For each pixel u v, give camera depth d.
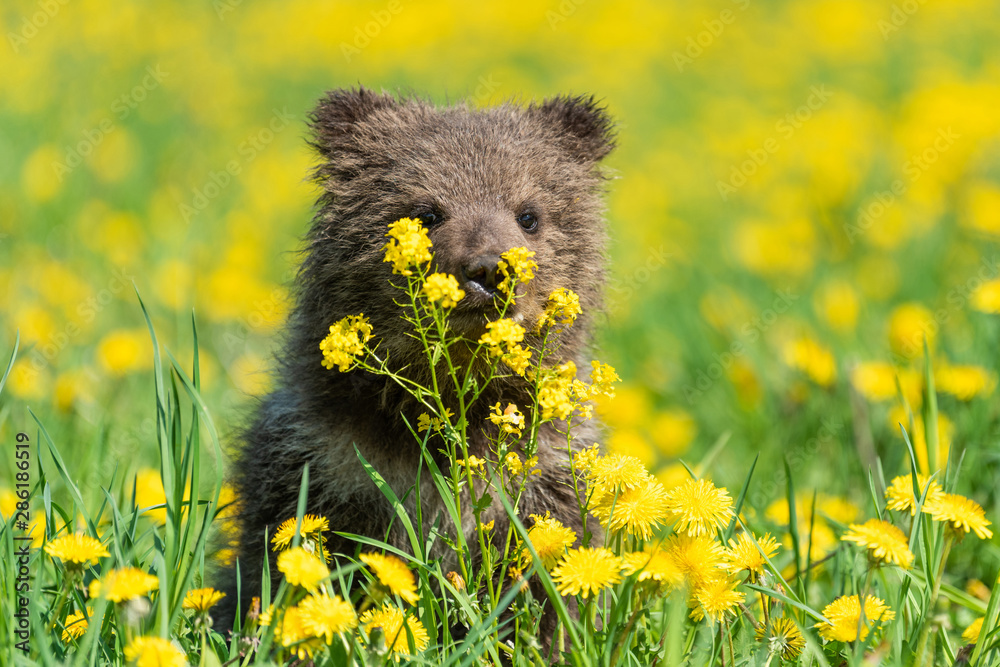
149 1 28.02
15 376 11.85
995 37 28.20
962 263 16.25
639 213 21.30
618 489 6.91
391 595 7.15
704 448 13.28
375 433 8.59
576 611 8.53
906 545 6.69
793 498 7.76
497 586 7.95
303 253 9.48
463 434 7.02
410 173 9.10
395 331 8.59
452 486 7.19
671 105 26.41
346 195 9.27
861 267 17.02
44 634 5.91
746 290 16.94
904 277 15.96
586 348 9.69
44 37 25.69
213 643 6.52
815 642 6.61
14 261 17.16
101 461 9.70
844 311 14.48
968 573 9.20
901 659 6.52
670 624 6.19
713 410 13.89
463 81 26.70
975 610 7.55
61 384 11.76
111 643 6.52
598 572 6.08
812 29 28.73
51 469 10.03
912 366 12.20
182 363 13.83
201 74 25.45
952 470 9.79
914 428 9.33
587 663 5.99
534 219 9.18
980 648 6.41
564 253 9.41
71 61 24.91
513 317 8.12
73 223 18.55
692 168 23.03
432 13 29.34
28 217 18.66
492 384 8.51
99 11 26.72
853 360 12.27
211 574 9.92
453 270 8.19
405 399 8.54
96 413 11.91
